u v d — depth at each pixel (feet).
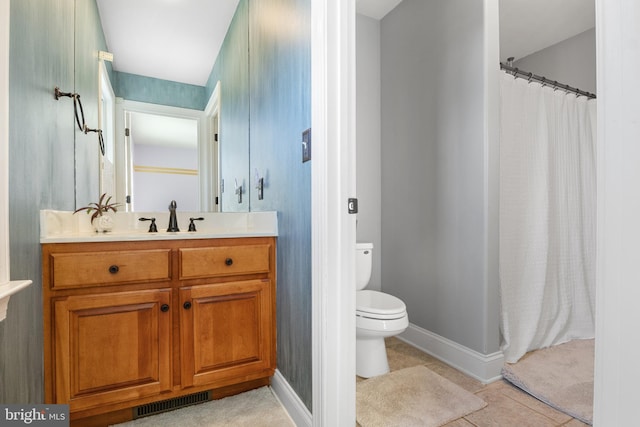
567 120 7.69
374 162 8.75
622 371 1.49
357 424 4.60
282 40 5.30
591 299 7.80
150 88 6.30
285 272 5.17
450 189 6.68
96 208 5.42
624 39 1.51
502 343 6.48
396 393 5.39
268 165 5.98
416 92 7.60
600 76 1.60
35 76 3.39
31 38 3.27
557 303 7.40
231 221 6.86
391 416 4.78
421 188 7.44
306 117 4.43
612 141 1.54
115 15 6.08
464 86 6.37
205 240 5.04
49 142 3.89
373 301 6.41
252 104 6.89
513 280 6.68
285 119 5.20
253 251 5.38
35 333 3.71
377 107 8.80
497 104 6.04
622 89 1.51
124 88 6.12
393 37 8.36
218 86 6.77
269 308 5.48
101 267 4.35
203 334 4.97
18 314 3.18
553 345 7.24
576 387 5.48
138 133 6.19
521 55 10.32
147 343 4.61
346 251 4.01
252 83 6.87
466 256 6.30
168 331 4.74
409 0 7.84
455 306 6.52
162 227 6.30
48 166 3.91
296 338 4.72
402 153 8.02
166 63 6.41
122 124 6.08
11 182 2.96
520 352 6.52
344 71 4.01
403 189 7.99
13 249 3.03
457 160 6.52
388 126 8.51
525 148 6.91
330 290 3.92
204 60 6.66
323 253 3.92
